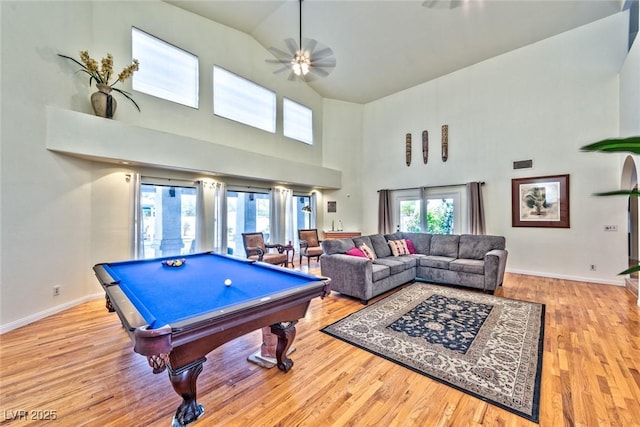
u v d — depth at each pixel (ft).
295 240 23.11
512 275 16.76
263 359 7.30
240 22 17.12
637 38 11.88
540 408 5.49
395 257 16.21
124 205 13.25
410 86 21.98
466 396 5.90
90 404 5.69
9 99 9.21
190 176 15.92
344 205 24.72
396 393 6.02
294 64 13.61
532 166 16.79
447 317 10.20
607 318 9.95
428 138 21.17
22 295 9.55
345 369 6.92
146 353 3.89
